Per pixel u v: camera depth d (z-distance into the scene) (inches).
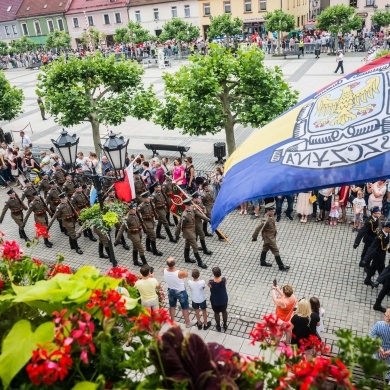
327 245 454.0
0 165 716.0
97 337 97.9
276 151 137.4
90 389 87.4
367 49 1455.5
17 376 97.2
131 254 478.9
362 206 464.4
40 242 520.7
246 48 585.6
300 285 393.7
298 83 1076.5
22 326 97.4
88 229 510.6
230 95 601.3
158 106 655.8
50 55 1969.7
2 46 2031.3
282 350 112.3
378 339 99.4
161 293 253.4
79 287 104.6
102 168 613.0
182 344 91.4
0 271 131.3
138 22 1939.0
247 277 412.8
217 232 469.4
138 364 97.7
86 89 659.4
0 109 823.1
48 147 861.2
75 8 2193.7
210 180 554.3
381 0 1961.1
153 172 598.2
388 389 97.7
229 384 85.7
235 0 1905.8
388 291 340.8
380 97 132.5
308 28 1940.2
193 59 581.3
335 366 93.9
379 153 115.6
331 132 130.2
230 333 341.1
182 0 1978.3
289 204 506.6
